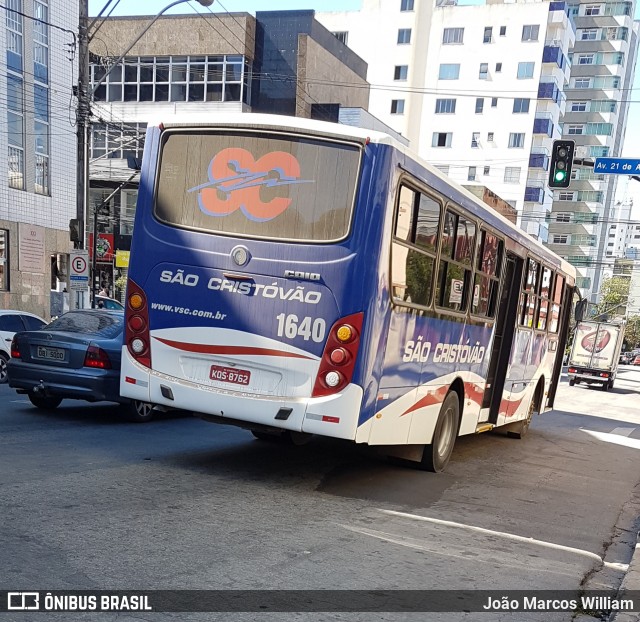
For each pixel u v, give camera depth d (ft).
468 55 203.82
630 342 273.33
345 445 29.32
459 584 14.61
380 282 19.22
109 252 118.62
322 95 135.03
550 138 204.33
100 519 16.19
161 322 20.99
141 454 23.82
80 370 29.04
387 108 205.05
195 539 15.42
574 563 17.24
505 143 202.08
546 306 39.17
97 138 119.96
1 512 16.12
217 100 117.60
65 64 74.74
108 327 31.53
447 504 21.68
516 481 27.14
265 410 19.65
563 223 279.08
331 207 19.45
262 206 20.07
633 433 50.01
